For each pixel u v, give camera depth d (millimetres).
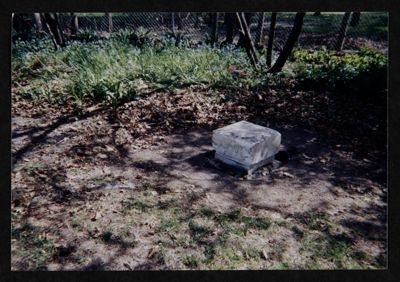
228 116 5328
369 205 3482
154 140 4676
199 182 3812
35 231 3094
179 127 5008
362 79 6062
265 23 10586
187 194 3607
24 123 4938
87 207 3373
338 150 4465
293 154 4395
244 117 5305
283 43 9117
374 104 5508
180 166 4109
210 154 4379
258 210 3393
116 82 5711
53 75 6289
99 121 5027
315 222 3250
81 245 2967
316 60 7344
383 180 3871
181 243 2998
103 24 9789
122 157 4270
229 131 4129
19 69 6660
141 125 4984
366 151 4430
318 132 4906
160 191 3646
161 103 5539
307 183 3822
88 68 6160
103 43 7676
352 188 3727
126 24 9750
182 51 7129
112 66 6418
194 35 9438
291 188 3732
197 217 3279
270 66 7203
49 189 3625
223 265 2834
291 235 3104
